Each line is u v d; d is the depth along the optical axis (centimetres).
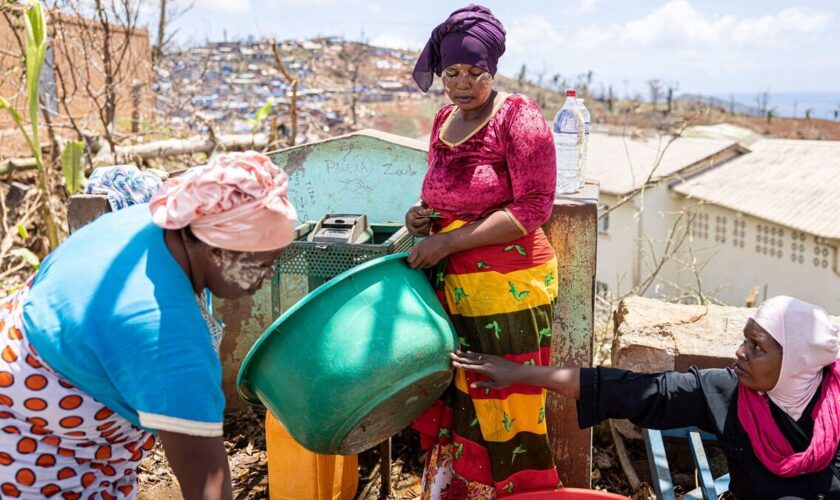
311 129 1080
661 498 261
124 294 149
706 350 310
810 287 1552
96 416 161
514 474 247
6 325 161
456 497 257
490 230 228
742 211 1614
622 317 350
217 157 157
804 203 1580
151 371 144
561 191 305
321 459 273
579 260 280
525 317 238
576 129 309
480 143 230
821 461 223
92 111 777
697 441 279
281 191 159
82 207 299
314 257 255
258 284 166
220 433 152
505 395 242
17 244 614
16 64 760
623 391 237
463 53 220
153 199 162
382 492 303
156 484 306
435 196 241
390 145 354
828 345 223
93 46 707
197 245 159
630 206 1781
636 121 4441
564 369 239
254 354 214
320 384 208
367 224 286
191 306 154
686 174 1827
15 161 652
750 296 792
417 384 222
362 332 209
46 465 163
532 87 4394
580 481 299
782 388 229
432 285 252
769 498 231
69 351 149
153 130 824
